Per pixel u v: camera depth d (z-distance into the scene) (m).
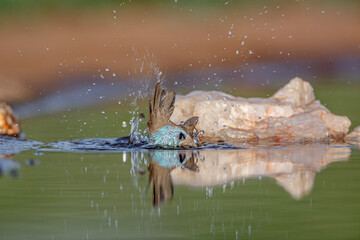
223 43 74.12
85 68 58.62
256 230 17.91
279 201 20.67
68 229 17.89
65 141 32.59
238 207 20.16
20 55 61.09
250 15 84.94
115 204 20.36
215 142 32.41
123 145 31.33
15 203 20.36
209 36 75.88
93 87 53.69
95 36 70.56
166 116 30.41
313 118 34.62
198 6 84.25
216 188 22.34
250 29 80.44
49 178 23.61
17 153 29.00
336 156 28.11
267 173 24.59
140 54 66.00
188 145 30.47
